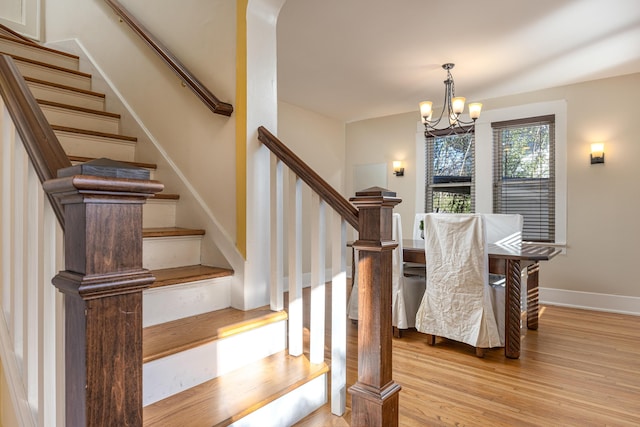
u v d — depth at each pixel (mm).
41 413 988
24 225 1115
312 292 1771
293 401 1580
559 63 3666
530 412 1977
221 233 2035
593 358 2734
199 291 1862
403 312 3184
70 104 2586
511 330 2713
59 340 917
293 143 5055
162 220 2219
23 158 1135
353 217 1573
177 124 2287
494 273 2867
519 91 4484
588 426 1854
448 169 5059
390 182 5516
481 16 2805
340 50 3385
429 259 2998
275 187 1925
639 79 3906
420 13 2768
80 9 2965
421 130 5242
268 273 2059
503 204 4680
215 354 1610
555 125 4332
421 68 3791
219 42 2072
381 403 1458
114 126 2607
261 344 1811
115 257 726
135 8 2529
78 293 675
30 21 3234
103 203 711
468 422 1876
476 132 4809
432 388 2248
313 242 1762
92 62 2857
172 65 2080
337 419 1630
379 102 4918
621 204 4000
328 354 2365
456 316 2859
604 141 4078
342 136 5922
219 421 1288
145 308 1664
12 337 1252
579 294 4199
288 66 3746
